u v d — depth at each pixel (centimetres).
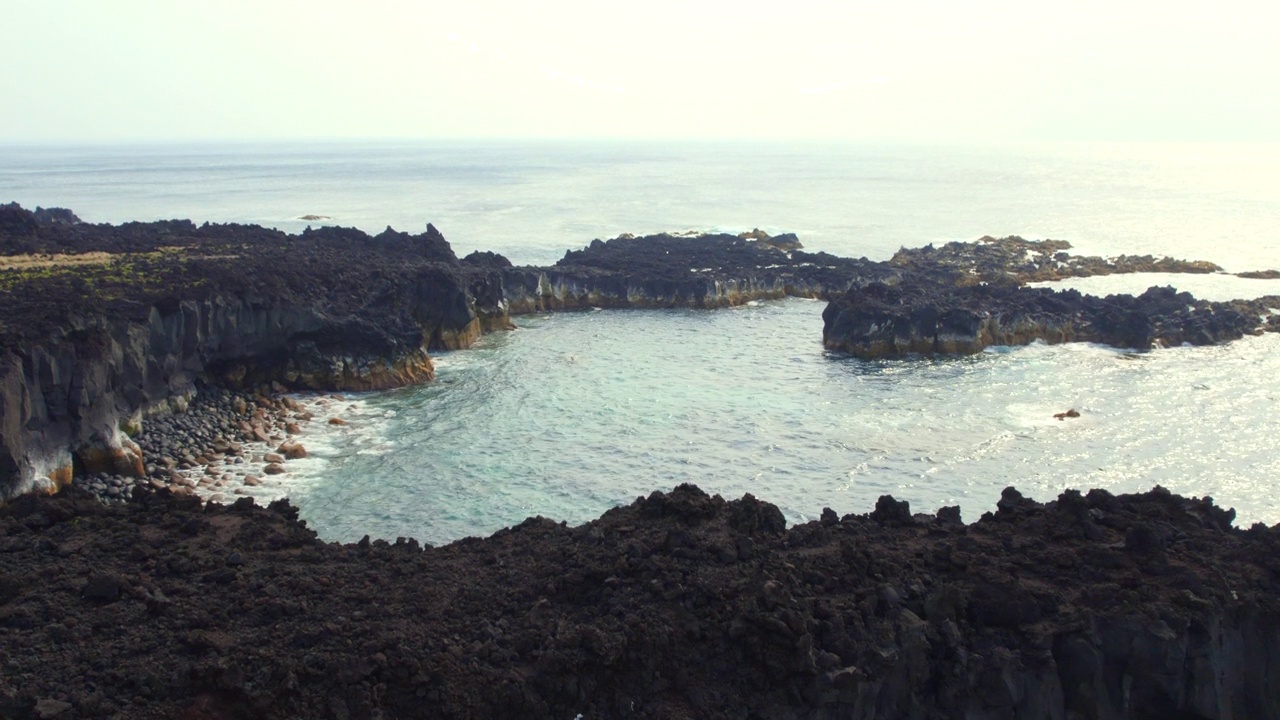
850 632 3422
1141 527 3859
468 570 4041
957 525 4338
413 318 10081
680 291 13025
